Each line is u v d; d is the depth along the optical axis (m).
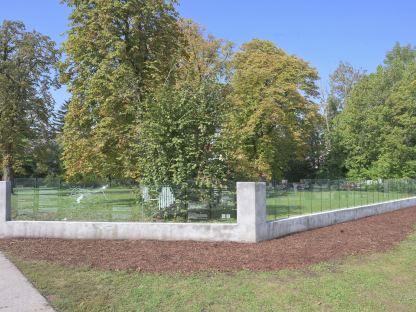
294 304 7.12
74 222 12.75
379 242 13.22
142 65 22.78
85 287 7.86
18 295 7.42
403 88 43.91
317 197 17.58
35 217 13.50
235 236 12.27
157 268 9.19
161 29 23.59
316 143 56.41
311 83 42.50
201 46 32.03
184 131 14.46
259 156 38.50
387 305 7.17
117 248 11.21
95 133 22.78
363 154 45.44
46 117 38.19
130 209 13.54
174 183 13.73
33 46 37.53
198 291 7.69
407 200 27.59
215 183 13.70
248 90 37.88
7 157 35.69
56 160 48.12
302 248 11.66
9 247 11.39
